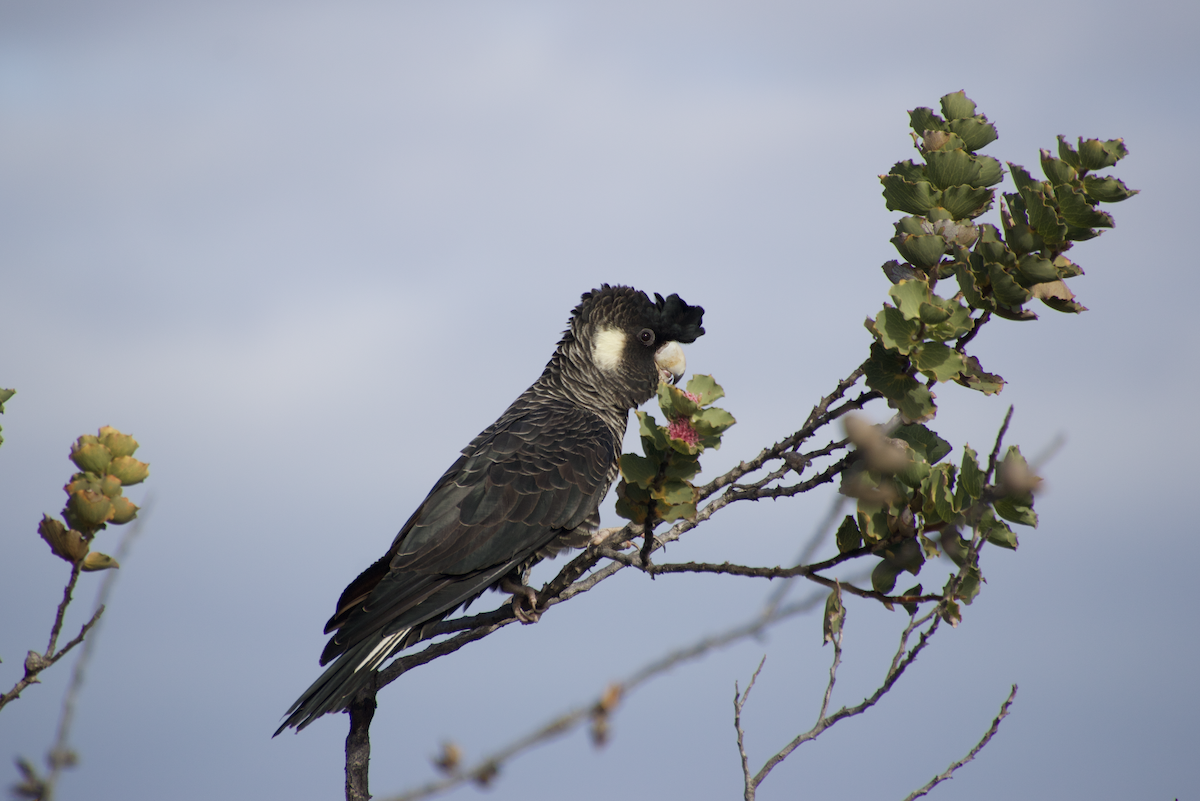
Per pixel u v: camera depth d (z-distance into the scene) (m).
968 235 6.55
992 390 6.31
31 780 4.08
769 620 3.91
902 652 5.88
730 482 6.72
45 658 5.24
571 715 3.43
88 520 5.46
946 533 6.15
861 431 4.67
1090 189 6.47
